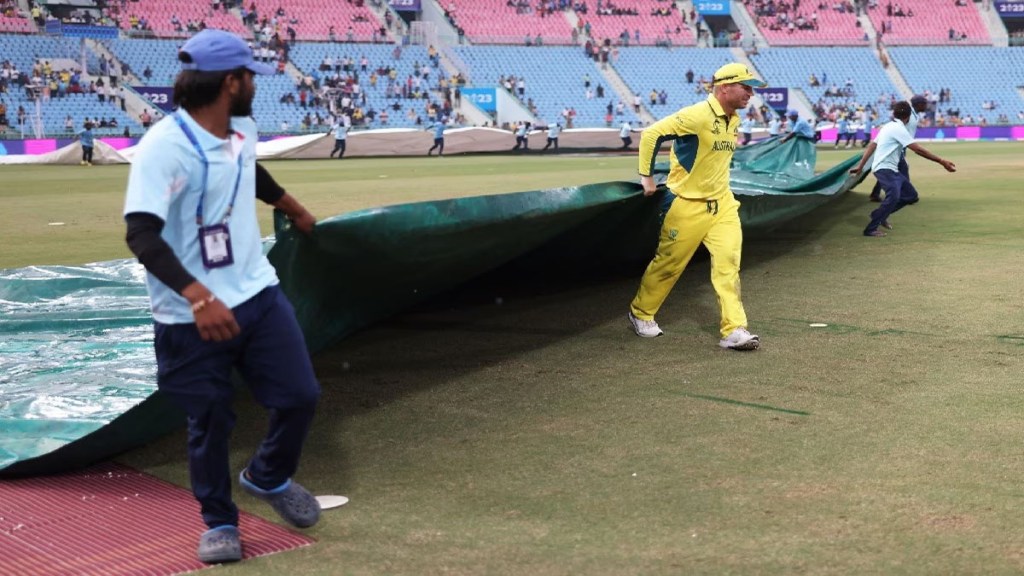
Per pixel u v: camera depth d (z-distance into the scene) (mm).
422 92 49500
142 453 4766
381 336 6938
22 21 45500
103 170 31078
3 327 6684
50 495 4262
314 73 48500
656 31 59688
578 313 7641
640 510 3826
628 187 7156
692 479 4137
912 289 8305
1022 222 12680
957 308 7504
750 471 4207
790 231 12008
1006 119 58562
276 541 3666
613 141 42969
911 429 4707
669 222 6551
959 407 5035
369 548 3570
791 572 3258
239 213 3379
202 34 3279
